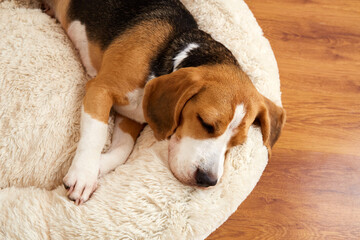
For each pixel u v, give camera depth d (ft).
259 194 4.03
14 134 3.43
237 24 3.95
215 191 3.44
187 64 3.42
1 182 3.43
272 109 3.58
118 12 3.66
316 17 4.80
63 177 3.50
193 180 3.22
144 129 3.73
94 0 3.76
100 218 3.28
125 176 3.44
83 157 3.35
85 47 3.80
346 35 4.77
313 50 4.65
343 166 4.23
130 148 3.66
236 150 3.57
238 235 3.88
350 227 4.03
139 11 3.62
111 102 3.48
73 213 3.28
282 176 4.12
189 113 3.23
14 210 3.28
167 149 3.48
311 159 4.22
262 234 3.91
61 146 3.49
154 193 3.35
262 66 3.88
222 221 3.47
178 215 3.33
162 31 3.53
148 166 3.43
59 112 3.52
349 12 4.88
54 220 3.28
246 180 3.56
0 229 3.25
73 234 3.25
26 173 3.44
